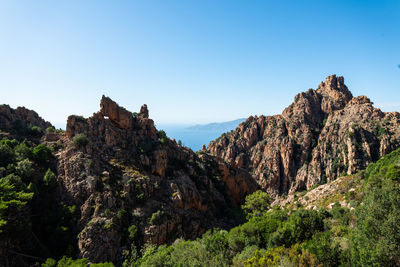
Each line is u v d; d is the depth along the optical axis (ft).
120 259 196.24
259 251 121.08
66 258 176.76
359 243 96.89
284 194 572.92
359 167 520.01
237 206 420.77
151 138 363.76
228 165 498.28
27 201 206.39
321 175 576.20
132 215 230.89
